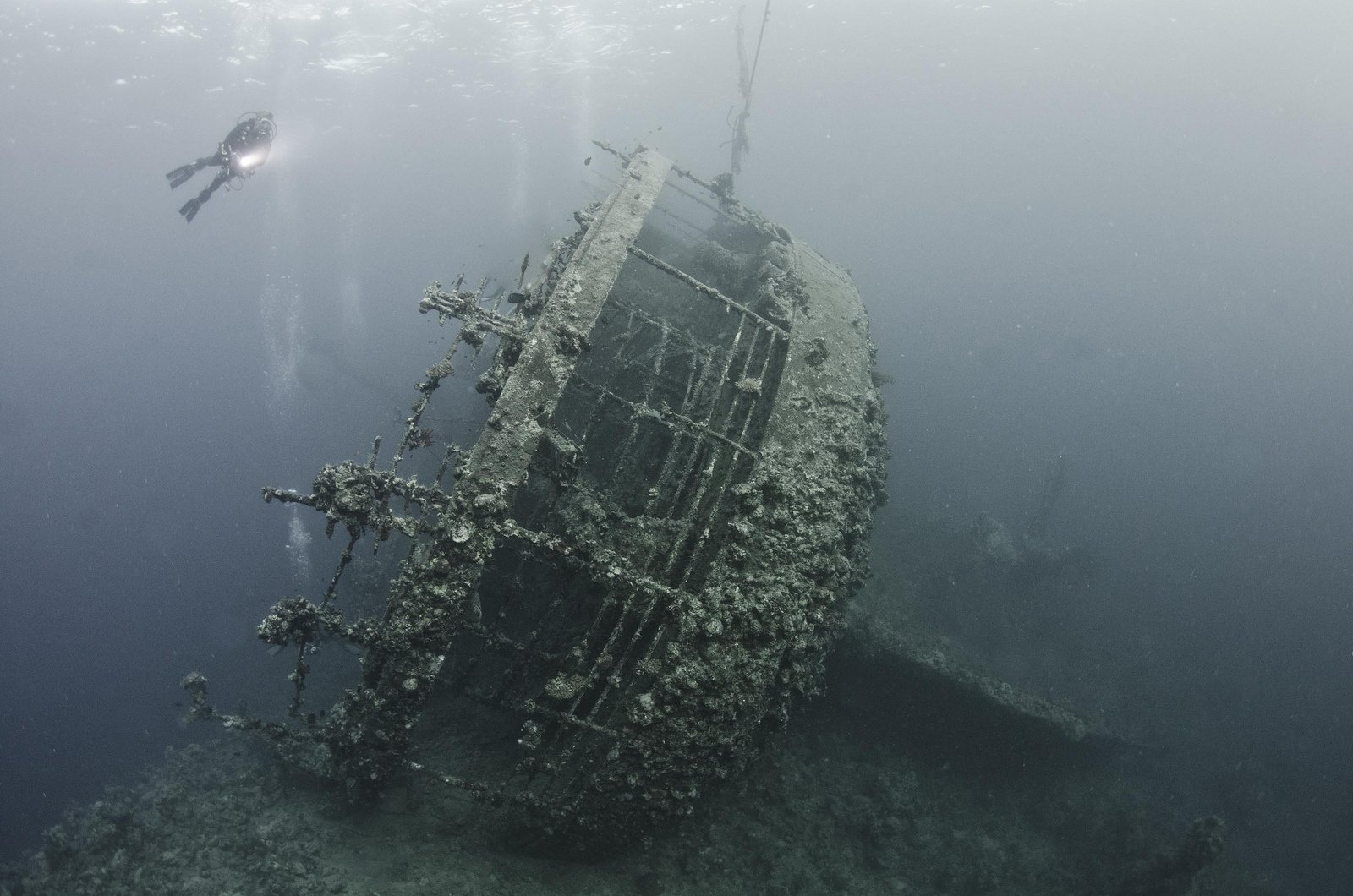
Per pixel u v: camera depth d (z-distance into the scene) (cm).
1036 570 1773
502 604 631
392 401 2612
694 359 834
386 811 659
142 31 2959
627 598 579
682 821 652
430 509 517
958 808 1055
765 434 653
